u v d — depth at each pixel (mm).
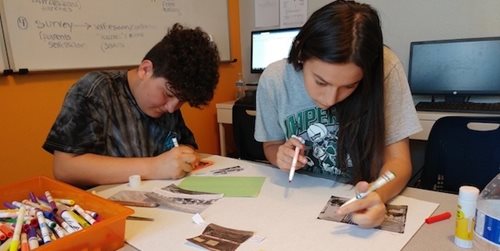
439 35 2215
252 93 2686
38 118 1866
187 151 1134
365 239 708
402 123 1001
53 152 1079
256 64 2789
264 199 916
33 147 1864
